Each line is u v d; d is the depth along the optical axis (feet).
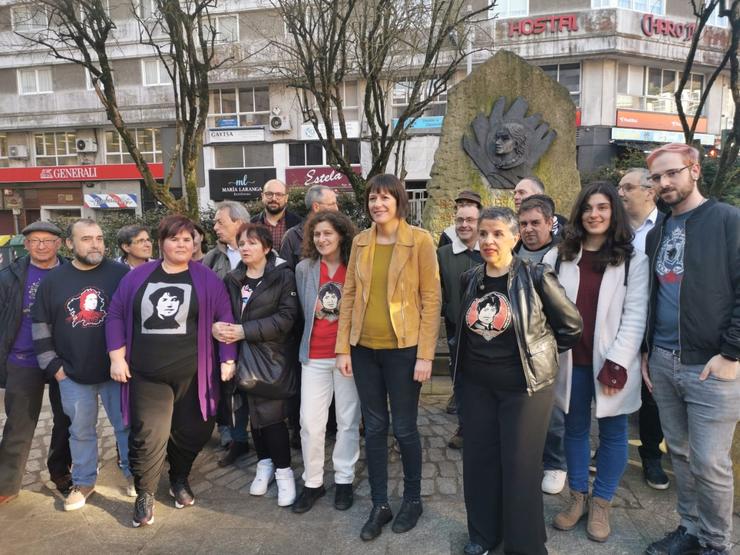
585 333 8.82
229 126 72.23
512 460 7.73
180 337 9.41
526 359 7.52
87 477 10.21
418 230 9.05
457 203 11.70
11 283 10.37
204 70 21.18
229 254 12.60
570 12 59.67
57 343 9.93
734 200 24.54
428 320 8.81
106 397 10.46
